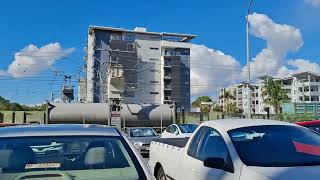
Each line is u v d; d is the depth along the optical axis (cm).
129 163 398
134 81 10744
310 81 12419
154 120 4175
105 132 439
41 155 395
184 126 1994
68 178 367
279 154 503
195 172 585
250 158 492
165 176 746
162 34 11319
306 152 516
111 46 10594
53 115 3997
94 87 10150
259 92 13788
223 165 509
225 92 14850
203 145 607
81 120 3991
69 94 6619
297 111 6319
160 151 798
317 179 429
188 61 11481
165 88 11169
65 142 409
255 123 589
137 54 10888
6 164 381
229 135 551
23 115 5203
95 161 397
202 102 15712
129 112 4094
